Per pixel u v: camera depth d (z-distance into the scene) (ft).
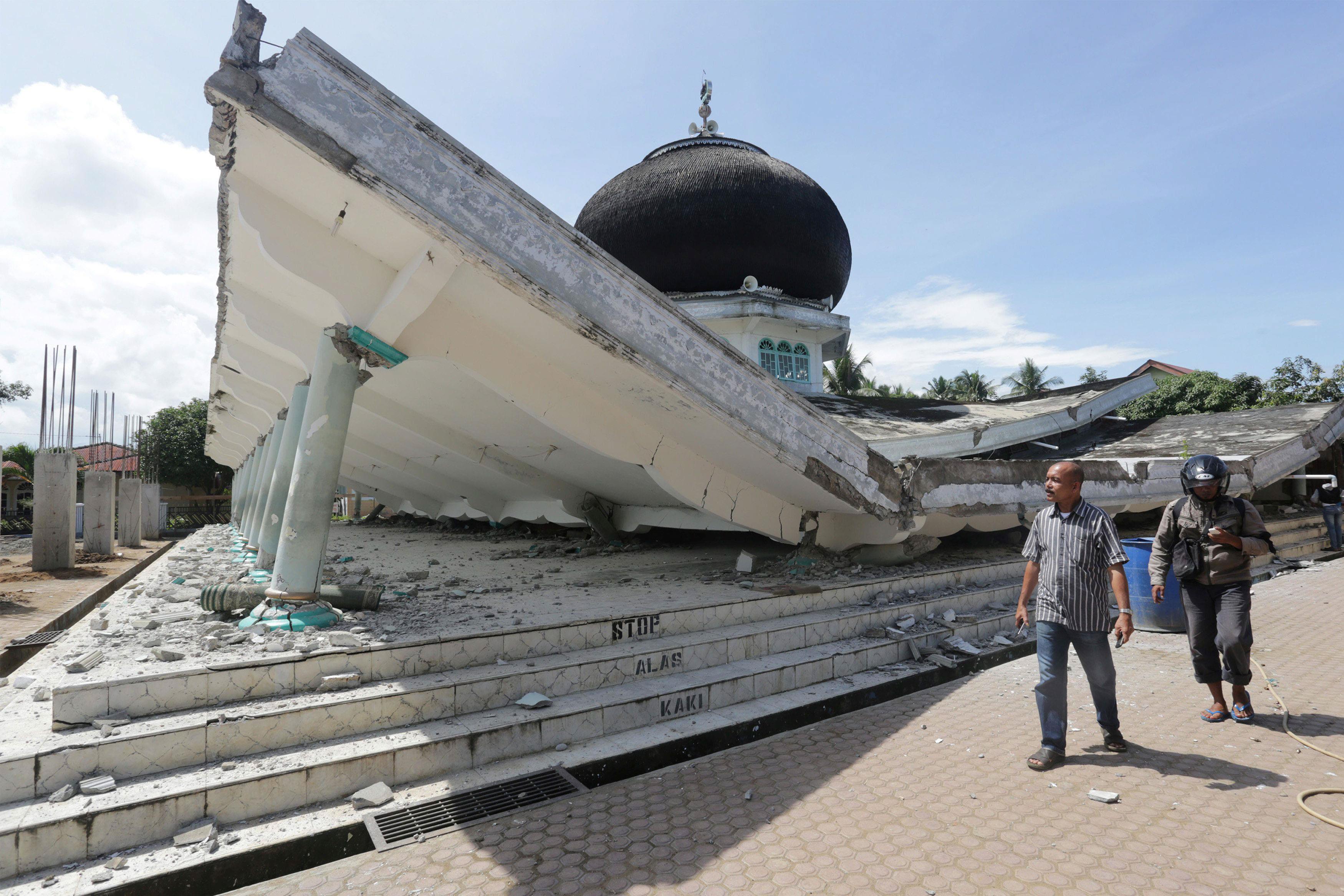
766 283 54.70
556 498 37.99
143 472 93.40
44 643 25.64
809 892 10.05
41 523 47.88
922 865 10.69
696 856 11.15
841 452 23.98
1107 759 14.53
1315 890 9.75
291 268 17.61
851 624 22.71
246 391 41.91
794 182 54.65
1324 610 28.58
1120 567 14.21
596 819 12.50
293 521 18.61
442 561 34.30
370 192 15.16
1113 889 9.91
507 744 14.64
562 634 18.34
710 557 33.81
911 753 15.26
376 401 32.99
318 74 14.62
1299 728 15.96
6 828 10.39
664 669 18.52
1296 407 53.98
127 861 10.71
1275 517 49.08
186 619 19.62
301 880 10.91
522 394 21.47
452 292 19.20
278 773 12.35
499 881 10.59
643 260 53.98
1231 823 11.70
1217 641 16.35
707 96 61.72
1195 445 47.80
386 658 15.85
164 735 12.49
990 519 29.89
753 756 15.47
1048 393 60.13
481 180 16.55
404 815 12.44
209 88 13.65
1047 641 14.57
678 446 24.95
